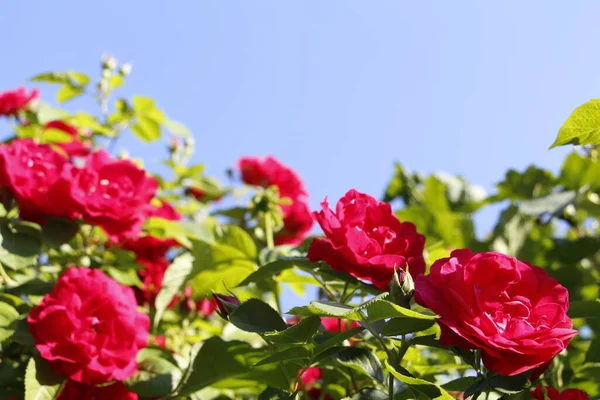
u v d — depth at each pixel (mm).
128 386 1771
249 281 1712
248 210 2752
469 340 1255
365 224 1598
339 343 1493
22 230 2023
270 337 1384
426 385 1320
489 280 1326
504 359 1256
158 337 2410
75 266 2311
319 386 2279
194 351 1769
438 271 1346
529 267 1370
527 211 2916
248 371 1729
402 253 1546
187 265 2182
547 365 1411
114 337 1737
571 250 2742
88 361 1687
